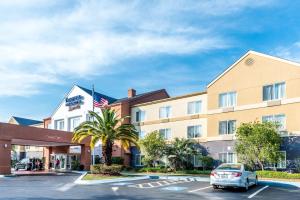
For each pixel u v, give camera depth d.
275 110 32.16
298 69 31.14
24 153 65.69
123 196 17.50
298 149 30.06
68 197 16.83
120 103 46.56
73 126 52.81
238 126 33.56
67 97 54.31
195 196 17.78
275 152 28.42
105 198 16.64
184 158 37.50
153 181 27.22
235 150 31.36
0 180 27.39
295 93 31.00
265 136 28.67
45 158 51.50
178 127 41.25
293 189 21.75
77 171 42.25
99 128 32.59
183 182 26.14
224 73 37.00
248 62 35.03
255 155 29.81
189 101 40.72
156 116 44.19
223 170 20.39
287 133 30.95
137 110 46.69
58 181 26.88
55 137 40.44
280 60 32.53
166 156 39.62
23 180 27.61
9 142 35.06
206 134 37.94
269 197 17.62
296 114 30.62
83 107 51.31
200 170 36.50
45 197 16.72
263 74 33.62
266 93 33.22
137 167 43.84
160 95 52.31
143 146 39.22
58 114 55.19
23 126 36.75
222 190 20.61
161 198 16.88
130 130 33.34
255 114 33.59
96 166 32.19
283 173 28.03
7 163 34.69
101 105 40.28
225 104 36.44
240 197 17.50
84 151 44.62
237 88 35.53
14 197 16.62
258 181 25.84
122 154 45.19
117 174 31.73
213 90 37.66
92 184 24.42
